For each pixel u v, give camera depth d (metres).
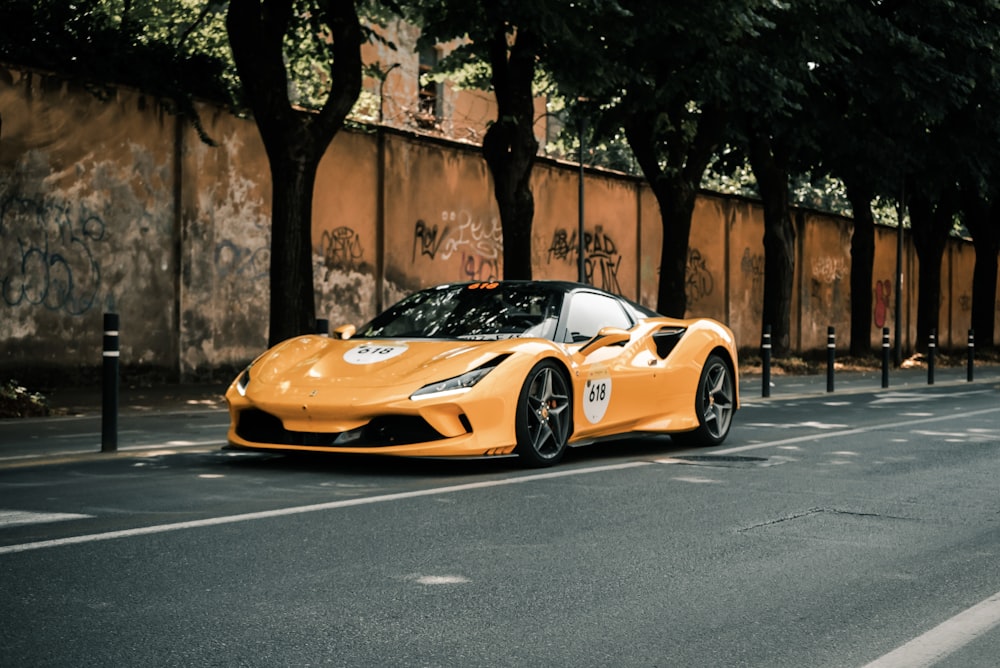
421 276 19.78
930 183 25.27
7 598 3.84
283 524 5.25
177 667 3.15
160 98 15.57
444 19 14.07
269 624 3.60
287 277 12.91
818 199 41.50
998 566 4.64
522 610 3.84
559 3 13.61
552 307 7.95
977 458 8.25
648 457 8.16
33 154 14.15
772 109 18.11
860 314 27.34
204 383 16.11
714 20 14.94
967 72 22.73
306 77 18.42
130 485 6.41
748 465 7.74
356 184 18.53
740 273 29.11
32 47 14.08
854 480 7.06
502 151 15.14
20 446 8.20
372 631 3.55
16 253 13.99
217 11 17.41
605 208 24.56
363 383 6.90
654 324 8.69
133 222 15.31
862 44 21.44
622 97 17.61
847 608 3.96
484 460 7.73
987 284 31.83
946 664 3.33
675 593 4.12
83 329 14.76
